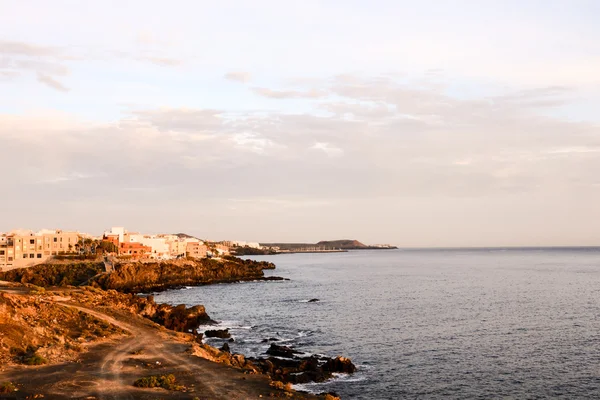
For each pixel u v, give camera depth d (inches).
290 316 4795.8
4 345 2178.9
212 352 2647.6
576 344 3467.0
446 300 5880.9
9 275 6840.6
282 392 1876.2
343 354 3225.9
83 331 2738.7
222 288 7819.9
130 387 1830.7
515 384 2620.6
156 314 4114.2
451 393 2484.0
